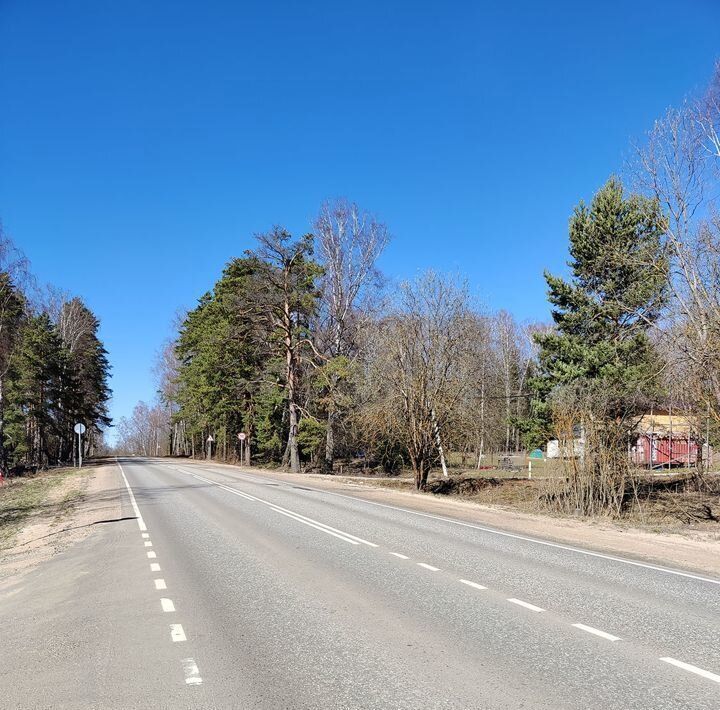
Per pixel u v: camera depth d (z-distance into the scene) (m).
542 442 30.12
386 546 11.27
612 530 14.52
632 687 4.61
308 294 41.00
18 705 4.47
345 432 41.25
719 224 16.80
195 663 5.24
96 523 15.28
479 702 4.36
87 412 64.62
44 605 7.57
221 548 11.12
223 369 53.22
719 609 6.93
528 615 6.62
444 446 27.81
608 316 27.78
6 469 38.12
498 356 58.03
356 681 4.77
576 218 29.55
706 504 19.78
